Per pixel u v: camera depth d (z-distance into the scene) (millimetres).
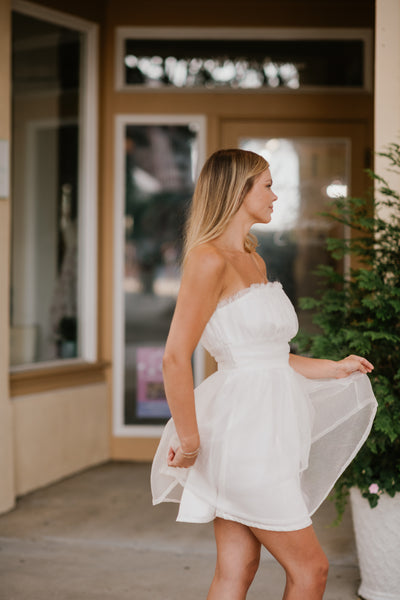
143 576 3855
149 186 6316
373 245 3738
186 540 4387
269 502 2305
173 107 6242
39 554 4164
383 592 3402
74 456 5883
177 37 6223
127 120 6270
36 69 5746
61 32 5945
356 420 2717
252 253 2717
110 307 6316
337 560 4043
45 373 5566
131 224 6332
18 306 5641
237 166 2502
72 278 6164
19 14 5559
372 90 6184
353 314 3658
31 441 5406
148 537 4430
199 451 2395
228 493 2340
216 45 6223
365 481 3357
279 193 6273
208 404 2436
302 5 6164
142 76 6262
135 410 6328
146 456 6301
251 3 6184
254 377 2395
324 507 5020
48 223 5922
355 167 6230
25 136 5684
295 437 2381
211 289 2340
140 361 6340
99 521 4715
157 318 6340
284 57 6207
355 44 6176
